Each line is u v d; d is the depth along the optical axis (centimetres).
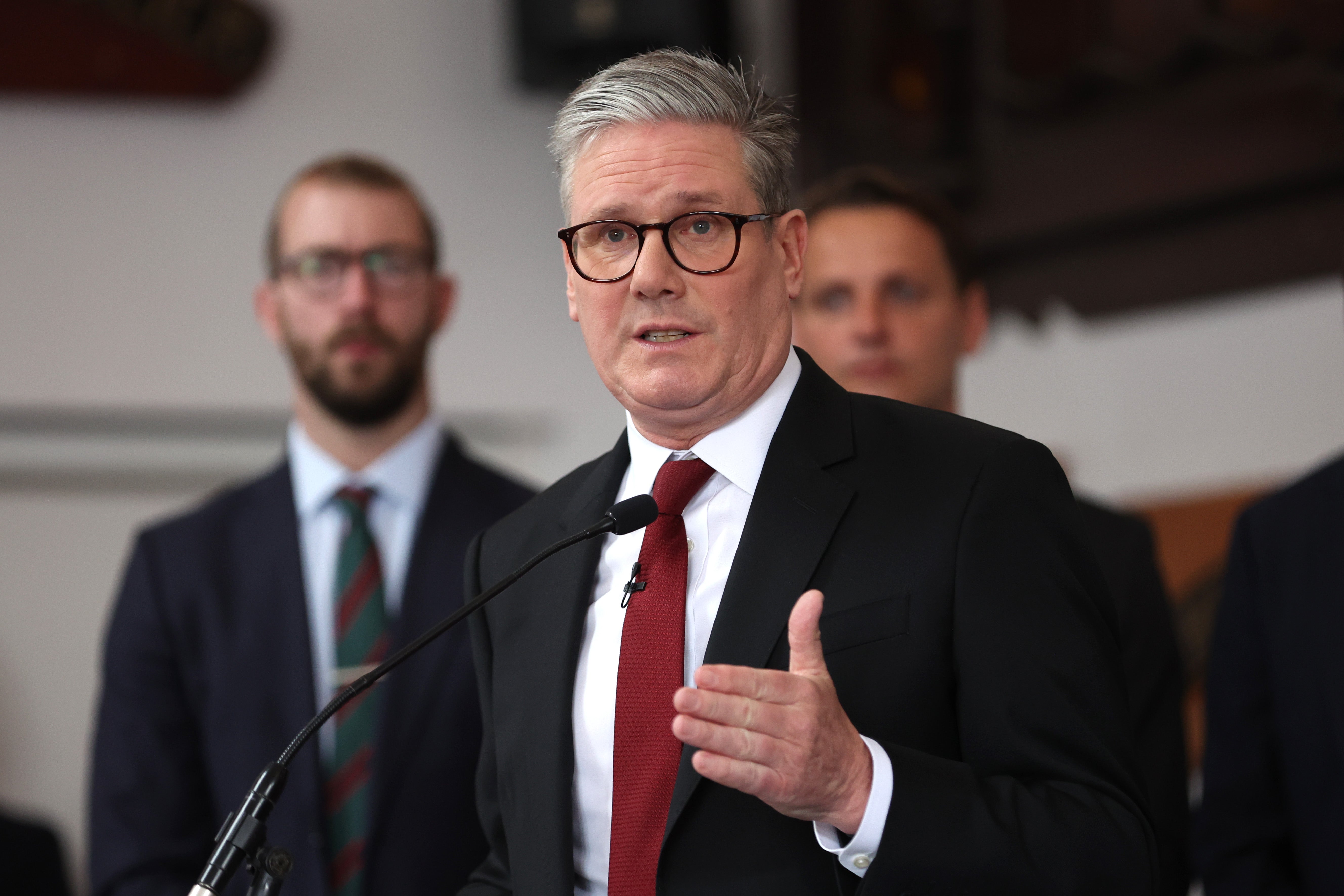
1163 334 1501
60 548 1761
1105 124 1541
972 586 546
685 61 594
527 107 1866
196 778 1002
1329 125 1377
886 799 493
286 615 1009
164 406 1784
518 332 1833
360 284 1073
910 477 581
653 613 583
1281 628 927
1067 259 1574
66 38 1773
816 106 1730
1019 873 492
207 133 1830
